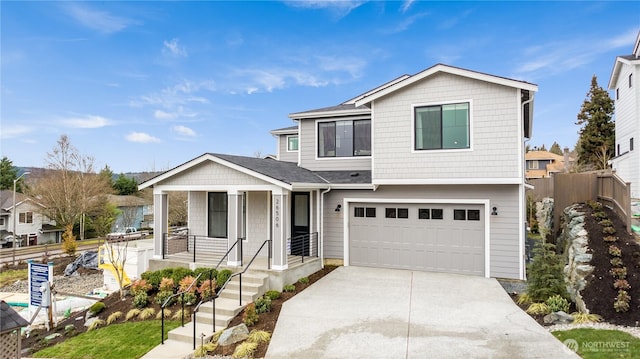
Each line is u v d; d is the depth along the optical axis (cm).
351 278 1182
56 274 2062
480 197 1172
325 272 1269
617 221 1052
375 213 1320
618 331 691
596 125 3189
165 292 1100
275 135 1881
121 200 4694
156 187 1311
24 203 4131
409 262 1275
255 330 809
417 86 1193
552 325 768
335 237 1363
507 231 1141
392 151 1218
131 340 885
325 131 1528
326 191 1350
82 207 3606
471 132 1126
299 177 1266
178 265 1244
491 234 1159
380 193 1301
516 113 1078
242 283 1061
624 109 2031
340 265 1352
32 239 4209
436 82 1171
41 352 891
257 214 1407
